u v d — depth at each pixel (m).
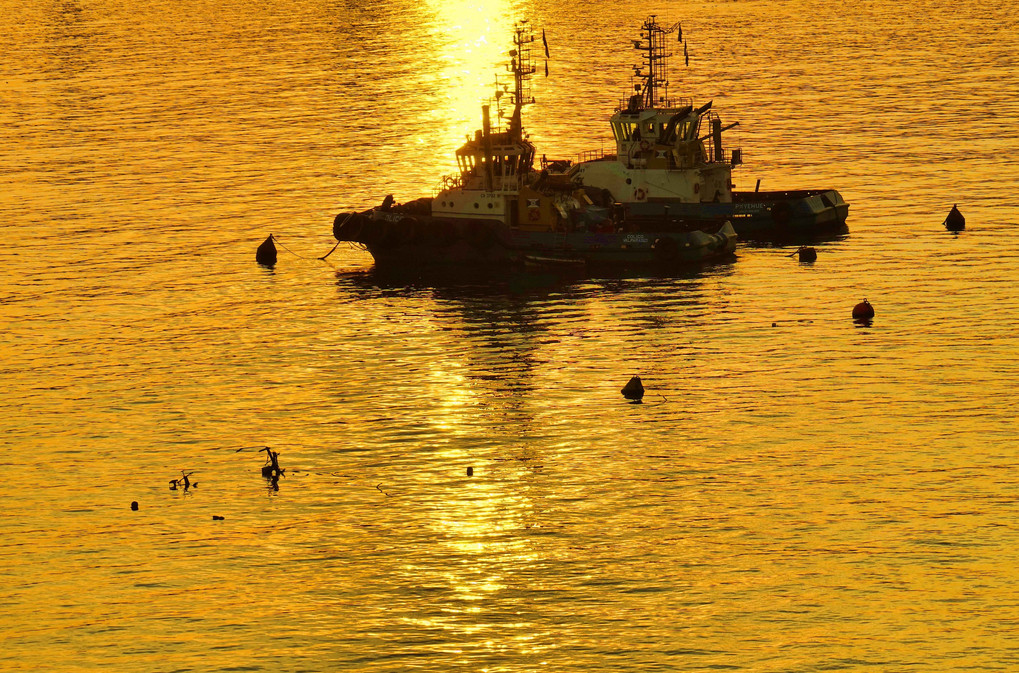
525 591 137.75
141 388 194.88
